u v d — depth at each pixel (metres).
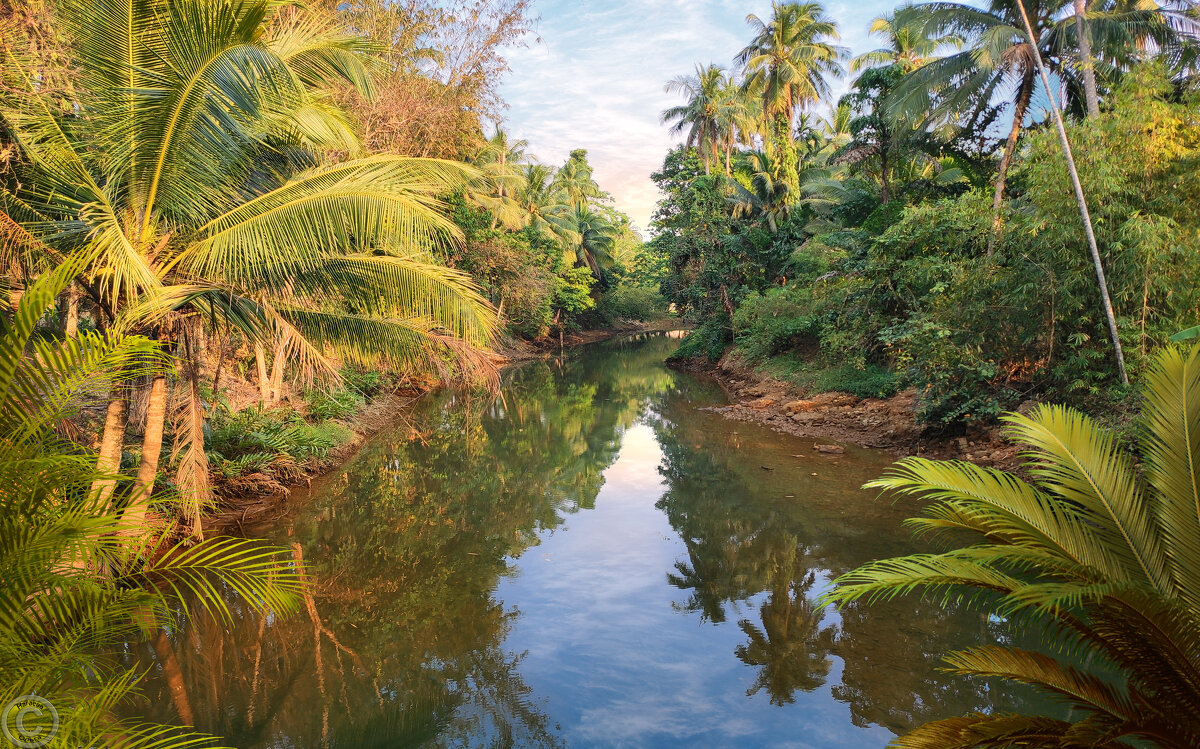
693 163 34.69
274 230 7.46
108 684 3.06
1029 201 14.21
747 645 6.94
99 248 6.45
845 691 5.98
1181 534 3.76
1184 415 3.78
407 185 8.43
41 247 7.06
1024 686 5.93
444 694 6.12
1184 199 10.92
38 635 2.85
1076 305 11.62
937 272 14.21
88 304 8.53
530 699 6.02
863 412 17.61
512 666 6.64
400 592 8.52
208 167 7.30
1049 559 3.63
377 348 9.23
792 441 16.17
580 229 55.44
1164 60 11.66
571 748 5.26
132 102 6.76
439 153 20.44
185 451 10.29
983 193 17.50
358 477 14.20
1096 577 3.49
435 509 12.16
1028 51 15.59
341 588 8.66
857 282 17.73
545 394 27.89
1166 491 3.84
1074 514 4.07
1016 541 3.99
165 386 8.23
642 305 72.06
